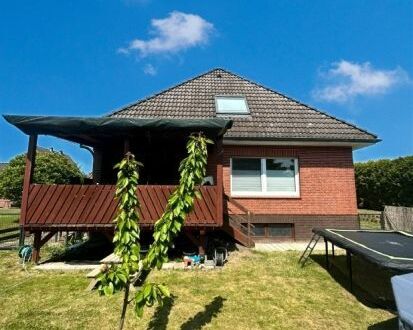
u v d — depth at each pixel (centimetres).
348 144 1154
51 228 764
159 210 786
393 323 488
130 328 452
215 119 757
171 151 1240
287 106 1317
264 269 751
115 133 816
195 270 733
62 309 515
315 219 1141
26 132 780
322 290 625
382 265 470
